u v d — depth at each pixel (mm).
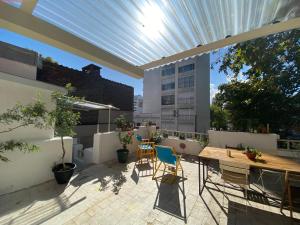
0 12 1395
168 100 19047
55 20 1781
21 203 2660
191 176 3926
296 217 2432
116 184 3424
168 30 2002
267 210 2605
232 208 2643
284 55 7160
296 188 2508
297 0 1512
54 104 3809
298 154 4422
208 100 17594
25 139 3365
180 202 2785
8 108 3152
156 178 3758
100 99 11109
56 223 2209
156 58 2793
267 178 3887
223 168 2729
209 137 5633
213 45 2342
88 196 2922
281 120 7496
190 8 1608
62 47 1995
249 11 1671
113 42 2279
